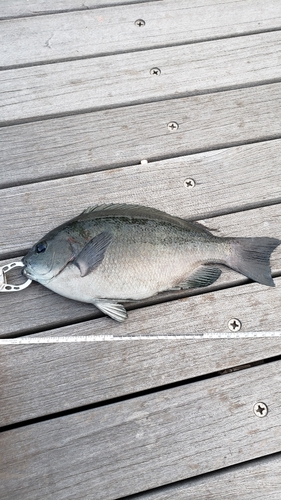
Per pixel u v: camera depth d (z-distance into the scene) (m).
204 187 0.85
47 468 0.65
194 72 0.98
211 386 0.70
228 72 0.98
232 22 1.05
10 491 0.63
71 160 0.87
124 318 0.72
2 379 0.69
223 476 0.66
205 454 0.66
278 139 0.91
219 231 0.81
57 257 0.70
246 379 0.71
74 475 0.64
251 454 0.67
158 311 0.74
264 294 0.76
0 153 0.87
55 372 0.70
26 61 0.98
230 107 0.94
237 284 0.78
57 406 0.68
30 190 0.83
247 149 0.89
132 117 0.92
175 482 0.65
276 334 0.73
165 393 0.70
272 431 0.68
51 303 0.74
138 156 0.88
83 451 0.66
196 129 0.91
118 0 1.06
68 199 0.83
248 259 0.74
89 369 0.70
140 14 1.04
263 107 0.94
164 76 0.97
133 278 0.71
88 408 0.69
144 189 0.85
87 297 0.71
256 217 0.82
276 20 1.05
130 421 0.68
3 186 0.85
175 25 1.04
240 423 0.68
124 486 0.64
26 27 1.01
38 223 0.81
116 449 0.66
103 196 0.83
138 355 0.71
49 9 1.04
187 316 0.74
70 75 0.96
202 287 0.75
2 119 0.91
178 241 0.73
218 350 0.72
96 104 0.93
